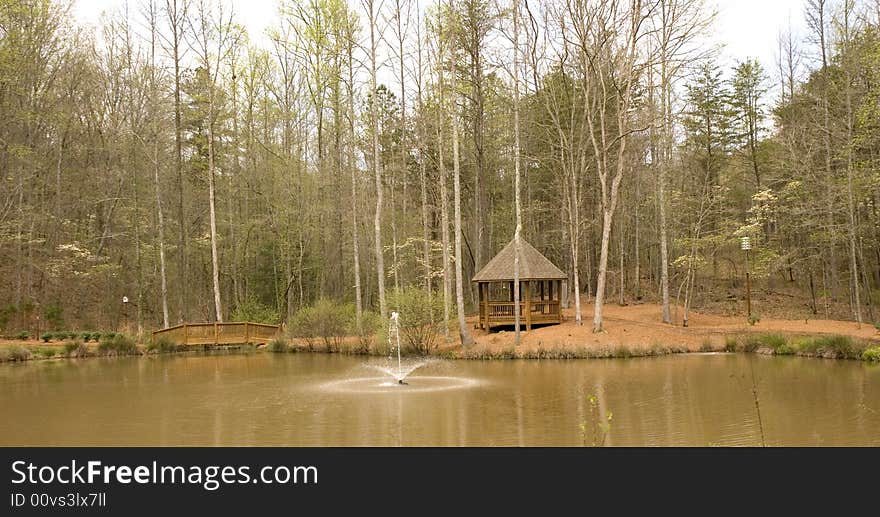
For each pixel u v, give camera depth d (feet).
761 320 106.63
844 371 61.26
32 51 108.78
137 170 128.88
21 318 111.04
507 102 117.80
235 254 135.13
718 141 141.90
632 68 90.33
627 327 91.71
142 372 73.31
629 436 36.01
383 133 139.64
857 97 99.09
